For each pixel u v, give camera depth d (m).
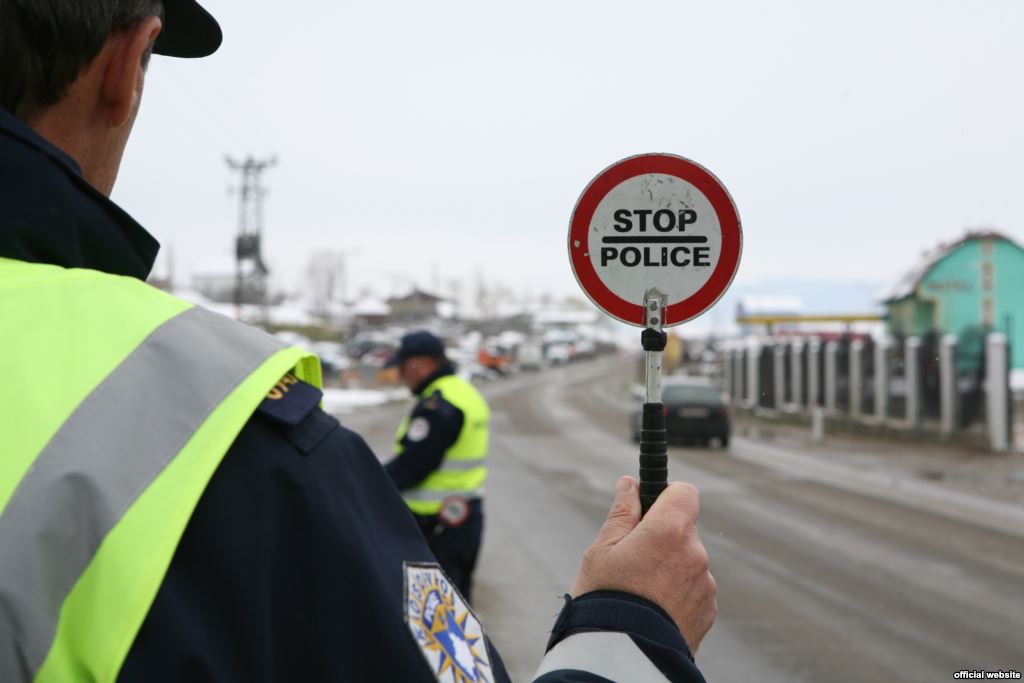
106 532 0.74
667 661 1.04
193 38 1.17
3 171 0.85
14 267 0.85
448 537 4.89
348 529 0.84
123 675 0.71
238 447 0.80
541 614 6.59
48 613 0.72
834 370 30.80
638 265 1.76
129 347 0.82
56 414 0.77
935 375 23.66
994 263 40.12
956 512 11.93
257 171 43.16
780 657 5.71
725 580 7.87
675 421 22.17
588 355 115.12
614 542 1.18
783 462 18.78
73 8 0.91
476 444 4.98
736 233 1.76
